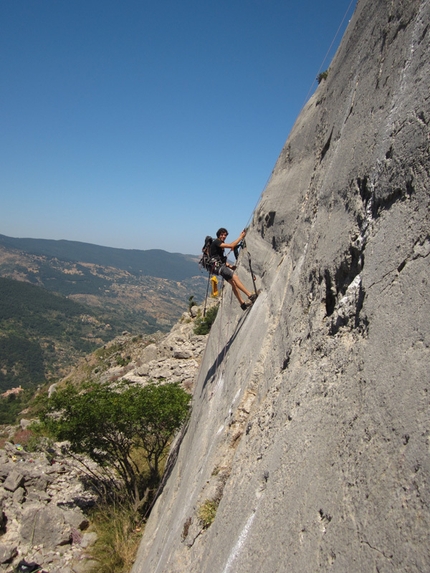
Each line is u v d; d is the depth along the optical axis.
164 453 12.81
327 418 2.65
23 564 8.37
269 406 4.09
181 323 30.59
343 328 3.06
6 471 11.73
